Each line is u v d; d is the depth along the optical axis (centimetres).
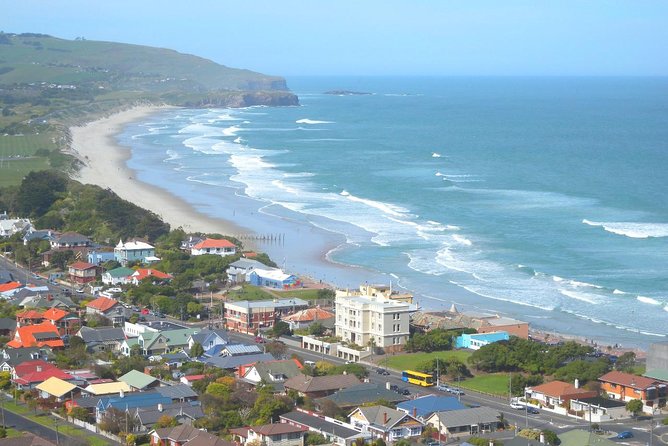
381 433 14500
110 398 15675
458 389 17112
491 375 18125
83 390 16288
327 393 16350
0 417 15438
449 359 18162
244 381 16988
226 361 17975
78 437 14450
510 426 15162
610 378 16950
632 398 16538
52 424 15125
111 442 14262
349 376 16875
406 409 15300
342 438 14025
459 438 14650
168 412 15012
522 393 16888
